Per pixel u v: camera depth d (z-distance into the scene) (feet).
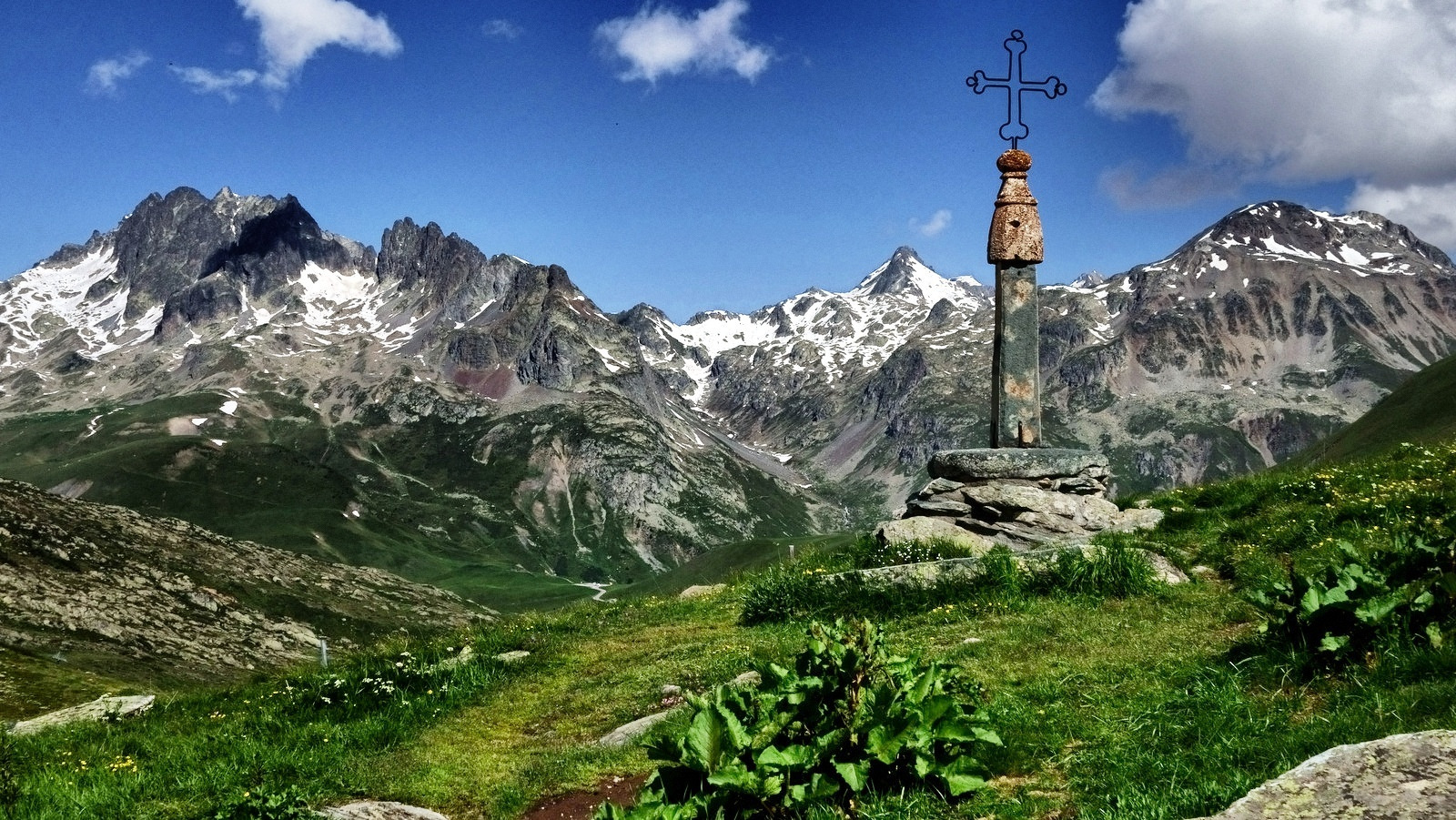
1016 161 77.66
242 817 37.50
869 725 31.04
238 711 58.70
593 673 56.95
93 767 47.16
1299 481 73.56
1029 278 77.71
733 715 31.35
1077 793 29.78
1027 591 58.34
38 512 524.52
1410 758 23.62
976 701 37.04
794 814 29.84
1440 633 34.63
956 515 73.97
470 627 80.43
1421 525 54.95
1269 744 29.84
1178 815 25.96
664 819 28.37
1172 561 60.18
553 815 36.65
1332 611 36.06
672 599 79.77
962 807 29.81
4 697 240.32
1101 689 39.19
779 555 83.71
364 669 63.05
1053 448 77.00
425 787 41.01
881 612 59.16
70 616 407.64
